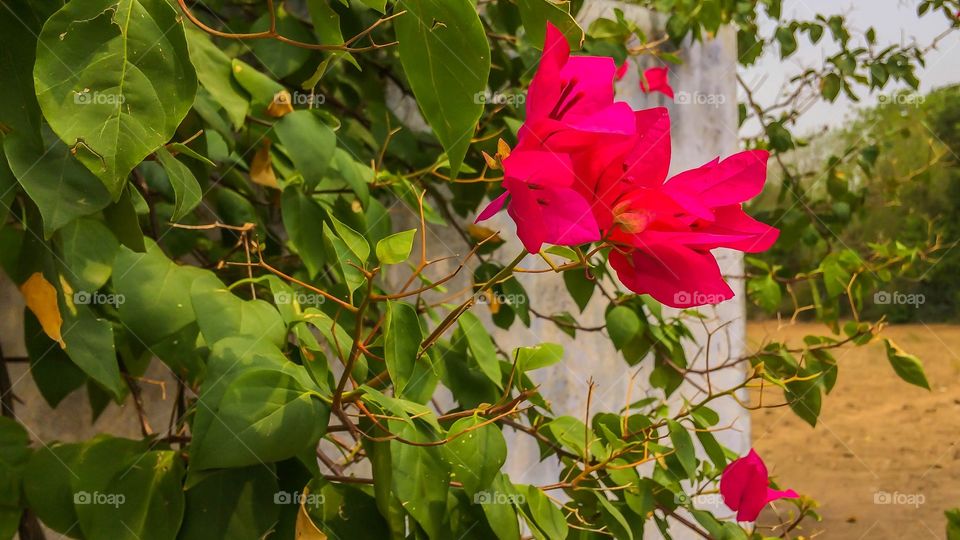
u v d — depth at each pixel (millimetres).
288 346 1141
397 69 1893
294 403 1032
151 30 921
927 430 5727
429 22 900
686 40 2494
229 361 1043
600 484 1445
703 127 2516
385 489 1056
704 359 2428
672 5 2379
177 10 946
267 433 1017
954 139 7473
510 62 1939
